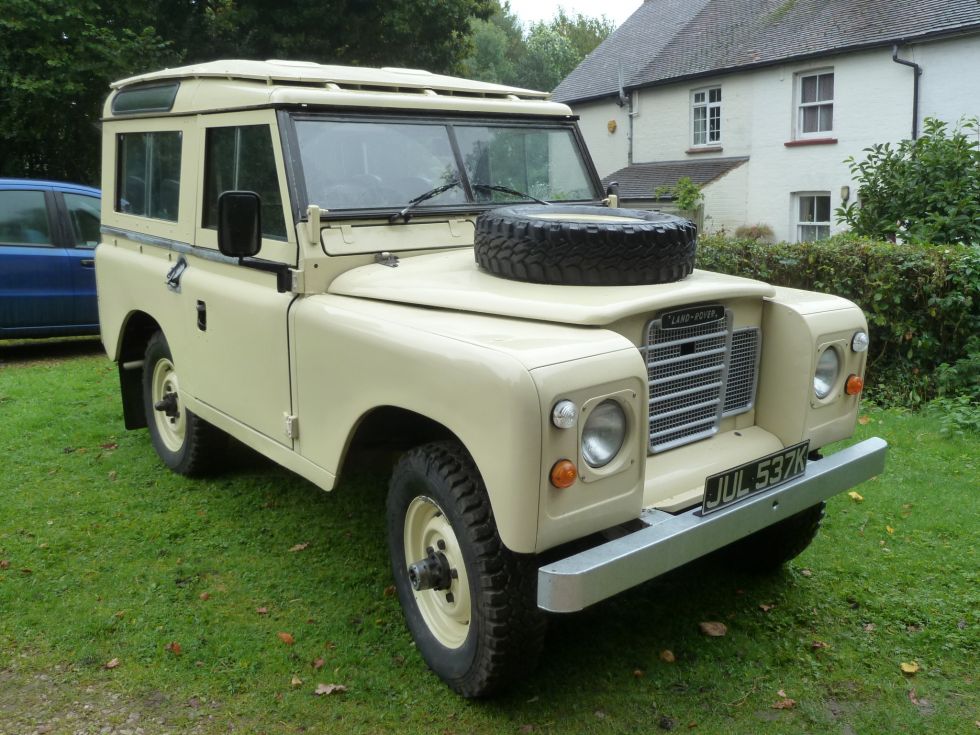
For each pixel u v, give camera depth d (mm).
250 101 3873
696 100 21859
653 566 2689
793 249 7590
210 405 4492
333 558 4262
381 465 3789
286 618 3711
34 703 3127
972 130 16062
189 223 4500
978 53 15953
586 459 2658
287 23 17531
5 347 9570
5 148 16453
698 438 3312
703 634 3621
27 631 3574
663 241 3158
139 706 3117
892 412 6668
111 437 6086
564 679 3307
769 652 3492
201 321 4414
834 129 18391
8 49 14766
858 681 3293
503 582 2844
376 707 3121
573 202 4555
